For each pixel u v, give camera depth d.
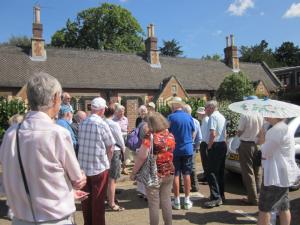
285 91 51.97
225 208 6.69
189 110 7.42
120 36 53.72
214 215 6.29
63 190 2.43
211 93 41.25
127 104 24.81
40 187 2.35
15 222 2.44
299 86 53.66
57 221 2.39
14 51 34.84
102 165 5.12
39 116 2.44
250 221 5.99
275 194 4.52
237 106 5.76
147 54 41.81
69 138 2.50
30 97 2.48
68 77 34.38
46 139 2.37
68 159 2.45
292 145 4.60
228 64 48.06
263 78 48.34
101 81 35.44
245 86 35.69
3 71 31.83
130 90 36.34
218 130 6.61
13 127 2.51
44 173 2.35
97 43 53.94
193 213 6.41
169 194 4.98
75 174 2.49
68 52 37.59
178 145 6.40
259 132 6.50
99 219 5.12
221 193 7.00
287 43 83.88
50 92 2.48
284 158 4.53
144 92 36.97
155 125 4.82
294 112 4.91
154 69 40.69
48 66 34.81
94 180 5.10
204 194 7.68
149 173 4.73
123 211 6.63
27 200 2.37
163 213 4.94
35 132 2.38
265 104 5.35
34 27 34.94
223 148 6.71
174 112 6.54
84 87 33.88
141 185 5.48
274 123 4.68
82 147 5.15
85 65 37.00
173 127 6.37
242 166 6.84
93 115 5.29
